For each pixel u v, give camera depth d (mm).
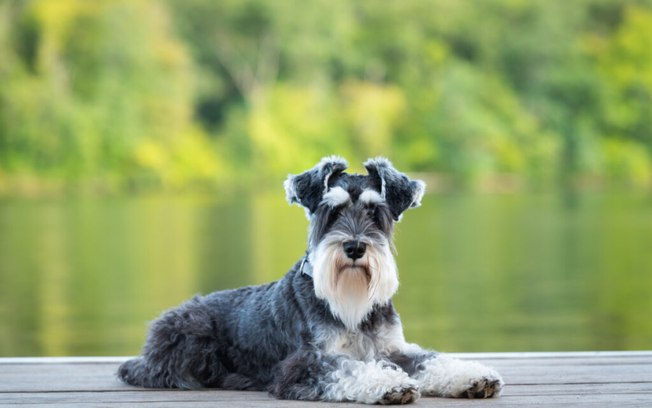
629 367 5984
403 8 55625
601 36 59344
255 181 50188
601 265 28859
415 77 55094
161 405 4934
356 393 4711
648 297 23328
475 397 4957
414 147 53656
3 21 48875
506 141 55062
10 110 47656
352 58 54656
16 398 5207
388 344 5164
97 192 48312
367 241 4953
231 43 52844
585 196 53281
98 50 49969
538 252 31859
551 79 57250
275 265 28672
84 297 24156
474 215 43938
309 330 5039
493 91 55844
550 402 4938
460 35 57219
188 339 5375
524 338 18469
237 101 52656
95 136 48750
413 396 4707
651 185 56812
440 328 19594
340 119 52812
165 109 50406
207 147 50875
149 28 50969
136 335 19422
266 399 4949
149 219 41000
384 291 5008
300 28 53281
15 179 47375
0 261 30172
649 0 60375
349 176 5293
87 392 5340
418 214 44531
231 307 5496
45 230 37625
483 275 27172
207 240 34562
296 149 51219
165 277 27016
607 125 57469
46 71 48844
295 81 53406
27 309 22484
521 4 58219
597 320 20359
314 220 5148
